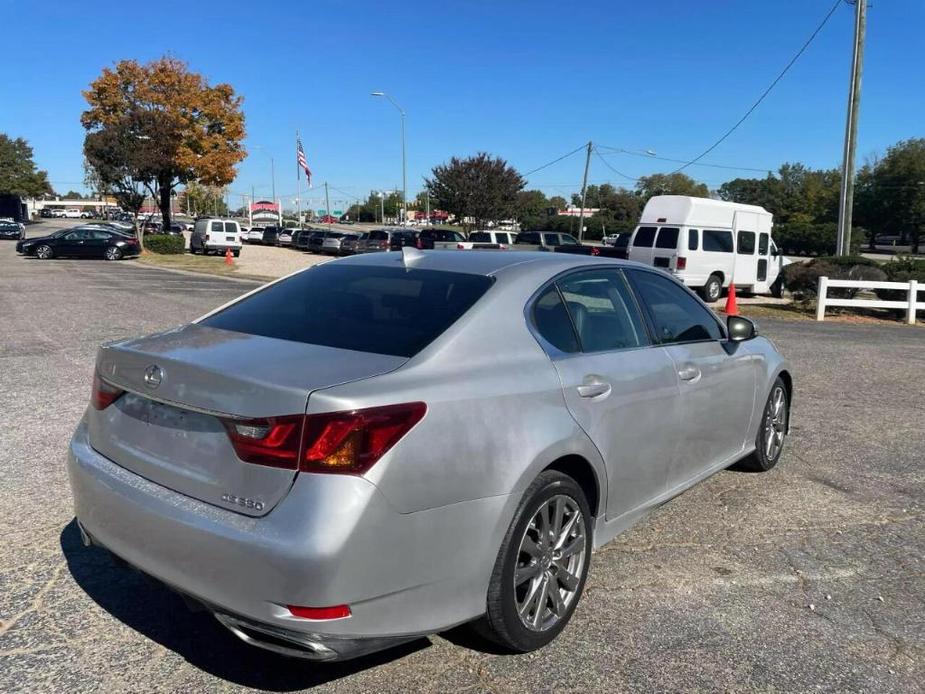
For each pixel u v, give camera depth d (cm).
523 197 5334
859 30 2036
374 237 4341
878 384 916
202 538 258
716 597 369
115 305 1538
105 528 297
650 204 2166
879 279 1802
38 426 615
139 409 301
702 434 442
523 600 312
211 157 4350
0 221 5562
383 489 254
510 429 296
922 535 452
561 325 354
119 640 317
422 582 268
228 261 3284
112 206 12100
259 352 296
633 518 386
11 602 344
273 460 253
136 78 4206
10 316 1326
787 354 1138
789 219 8631
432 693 287
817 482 543
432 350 297
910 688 299
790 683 300
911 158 7462
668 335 430
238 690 285
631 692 291
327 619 247
